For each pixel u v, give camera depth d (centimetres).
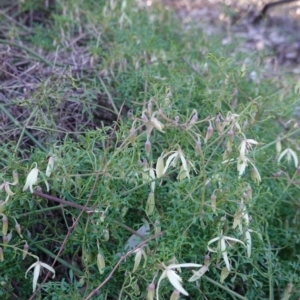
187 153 29
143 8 55
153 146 33
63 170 27
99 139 32
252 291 31
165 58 42
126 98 37
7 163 28
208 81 38
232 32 63
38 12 51
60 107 36
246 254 30
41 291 31
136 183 28
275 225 37
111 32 47
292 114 42
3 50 42
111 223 28
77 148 29
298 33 80
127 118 38
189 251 28
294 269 34
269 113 38
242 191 27
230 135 27
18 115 37
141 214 31
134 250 26
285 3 79
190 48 49
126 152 28
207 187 29
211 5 75
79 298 27
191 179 28
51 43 45
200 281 29
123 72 40
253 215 32
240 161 28
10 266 28
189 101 36
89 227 28
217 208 27
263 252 31
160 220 29
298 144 35
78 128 37
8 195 26
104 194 27
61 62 42
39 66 40
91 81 40
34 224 32
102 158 27
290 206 37
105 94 38
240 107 33
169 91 32
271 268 30
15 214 28
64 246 29
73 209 30
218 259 27
